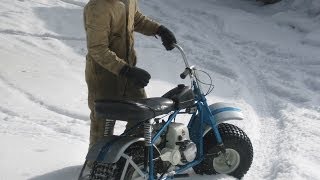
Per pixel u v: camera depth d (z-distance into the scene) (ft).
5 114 17.03
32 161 13.29
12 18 29.04
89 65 12.21
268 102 20.39
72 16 30.89
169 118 11.86
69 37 27.17
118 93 12.46
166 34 12.95
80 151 14.26
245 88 21.75
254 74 23.50
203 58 25.26
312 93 21.16
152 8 34.40
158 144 11.94
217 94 20.66
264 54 26.23
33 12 30.89
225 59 25.26
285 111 19.15
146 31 13.16
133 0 12.10
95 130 12.77
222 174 13.20
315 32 28.35
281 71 23.73
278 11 32.91
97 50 11.25
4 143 14.23
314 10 31.27
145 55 24.88
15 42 25.35
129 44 12.22
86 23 11.41
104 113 10.94
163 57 24.90
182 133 12.03
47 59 23.47
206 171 13.03
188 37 28.68
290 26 30.22
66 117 17.34
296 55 25.79
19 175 12.46
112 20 11.45
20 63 22.52
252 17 31.71
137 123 11.68
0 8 31.01
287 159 14.64
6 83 20.07
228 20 30.78
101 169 11.02
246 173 13.69
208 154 12.84
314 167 14.29
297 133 16.99
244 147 13.14
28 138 14.87
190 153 12.12
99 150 10.92
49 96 19.12
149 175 11.17
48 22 29.35
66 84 20.56
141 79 11.09
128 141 11.04
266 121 18.31
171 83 21.71
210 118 12.58
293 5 32.71
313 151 15.53
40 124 16.43
